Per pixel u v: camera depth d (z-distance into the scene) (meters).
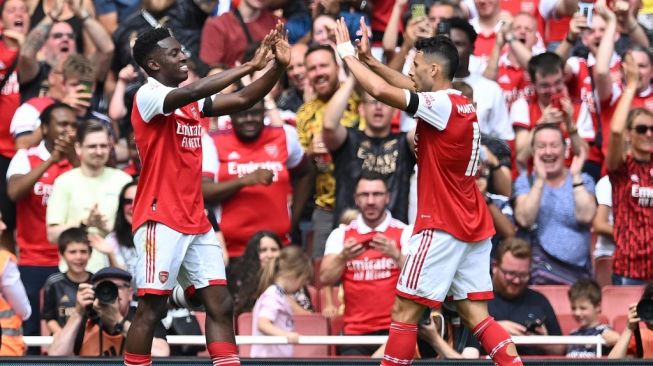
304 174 30.62
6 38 32.19
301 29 34.88
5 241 30.20
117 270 25.22
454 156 20.70
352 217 27.95
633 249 29.86
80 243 26.94
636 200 29.86
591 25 34.34
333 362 23.30
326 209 30.59
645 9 37.12
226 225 29.19
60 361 22.84
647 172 29.86
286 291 27.41
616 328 28.36
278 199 29.53
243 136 29.66
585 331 27.09
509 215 29.58
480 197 21.27
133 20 34.06
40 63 32.94
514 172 31.66
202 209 20.41
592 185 31.06
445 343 25.08
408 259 20.98
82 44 33.94
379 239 26.94
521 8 35.75
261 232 28.11
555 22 35.84
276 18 34.59
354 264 27.33
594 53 34.25
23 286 27.64
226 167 29.56
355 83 29.45
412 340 21.00
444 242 20.73
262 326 26.53
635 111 29.92
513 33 33.31
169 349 26.86
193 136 20.33
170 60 20.09
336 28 20.94
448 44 21.25
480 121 31.27
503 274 27.20
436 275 20.80
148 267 19.91
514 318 27.25
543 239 29.86
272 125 30.09
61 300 26.83
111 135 30.33
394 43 33.31
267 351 27.14
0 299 25.45
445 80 21.17
